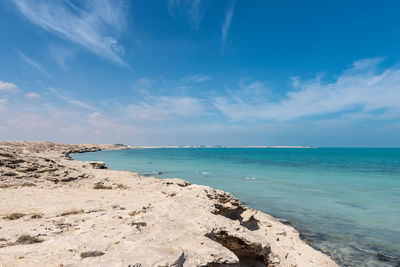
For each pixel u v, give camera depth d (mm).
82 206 20266
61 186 30062
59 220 14539
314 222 25047
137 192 29359
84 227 11922
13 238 11094
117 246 9195
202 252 9266
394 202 33219
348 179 53906
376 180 52719
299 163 99812
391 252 18469
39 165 37125
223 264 9164
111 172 47750
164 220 12383
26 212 17438
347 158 141125
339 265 16438
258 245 12977
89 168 51531
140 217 13055
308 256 16391
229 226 13398
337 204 32062
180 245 9656
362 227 23641
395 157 152125
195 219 13039
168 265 7672
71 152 165250
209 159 124625
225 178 54938
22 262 7664
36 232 11969
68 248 8875
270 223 21547
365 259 17438
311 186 45125
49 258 8008
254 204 32031
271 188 43031
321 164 94875
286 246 17359
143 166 81438
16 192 23812
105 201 22984
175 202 15797
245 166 84438
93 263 7457
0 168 31203
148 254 8219
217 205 17812
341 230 22828
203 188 21078
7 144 116938
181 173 63438
